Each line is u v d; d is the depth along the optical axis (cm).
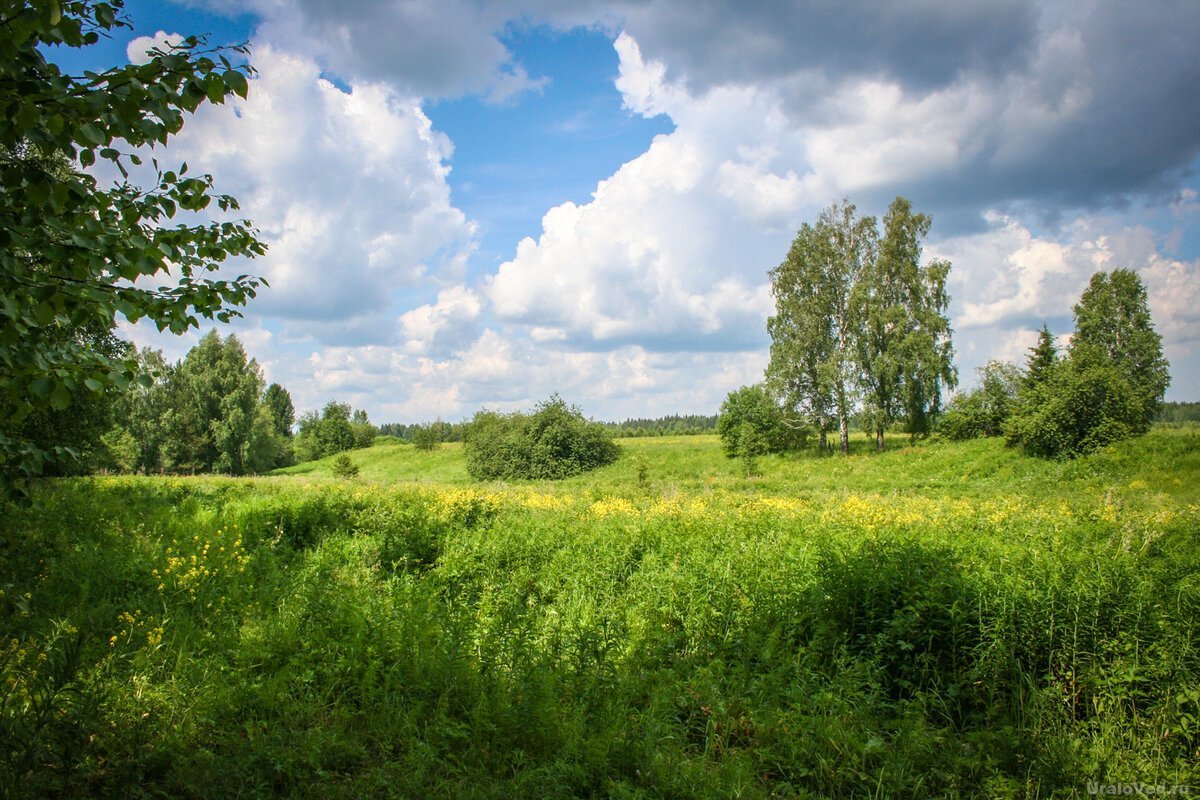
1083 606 638
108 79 331
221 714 513
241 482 2789
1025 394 3622
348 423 8769
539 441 5222
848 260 4653
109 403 1856
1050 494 2580
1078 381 3253
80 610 682
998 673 596
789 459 4647
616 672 610
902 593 701
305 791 416
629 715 557
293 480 3278
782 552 1020
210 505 1714
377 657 629
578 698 568
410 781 429
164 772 436
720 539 1150
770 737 534
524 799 423
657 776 461
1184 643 582
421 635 650
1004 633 623
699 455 5247
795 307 4612
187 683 555
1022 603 650
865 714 568
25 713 429
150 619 686
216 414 6469
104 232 378
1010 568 797
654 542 1186
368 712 541
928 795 477
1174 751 517
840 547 956
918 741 514
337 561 1058
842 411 4503
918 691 603
